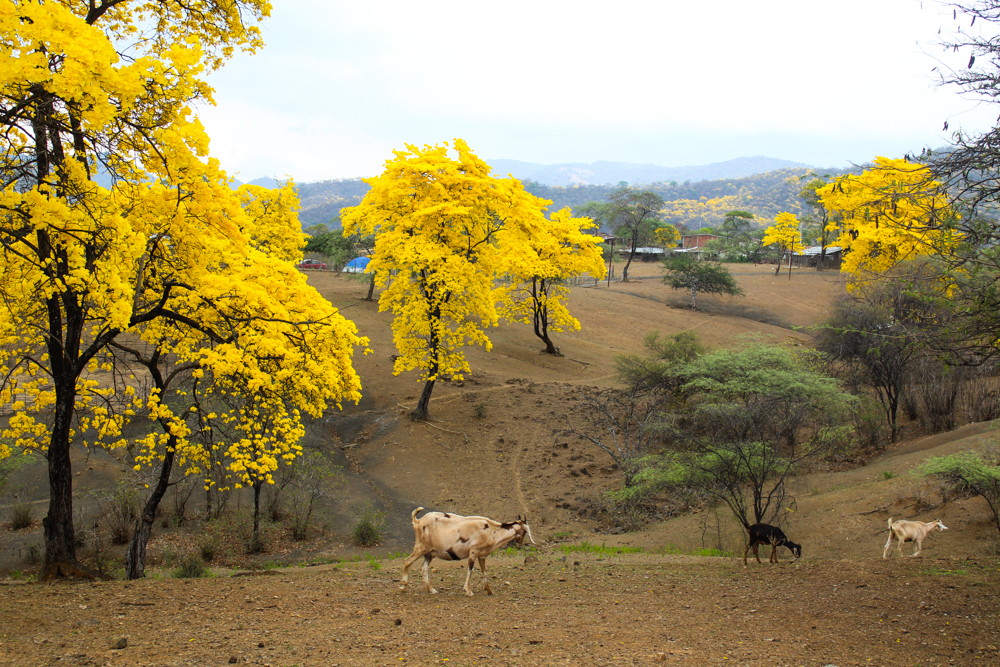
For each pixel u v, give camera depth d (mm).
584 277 78312
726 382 22594
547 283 45562
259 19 13297
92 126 8648
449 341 28984
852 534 16391
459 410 30609
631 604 9266
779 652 6723
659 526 20969
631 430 28906
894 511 17047
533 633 7461
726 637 7383
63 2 10922
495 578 11688
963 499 16281
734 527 18938
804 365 25391
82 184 9484
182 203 10766
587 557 15898
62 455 11562
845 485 20844
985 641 6887
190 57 9914
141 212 10680
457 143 28609
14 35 7875
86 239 9344
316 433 26938
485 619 8141
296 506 21172
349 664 6125
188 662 6055
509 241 31922
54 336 10805
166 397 24312
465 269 28328
